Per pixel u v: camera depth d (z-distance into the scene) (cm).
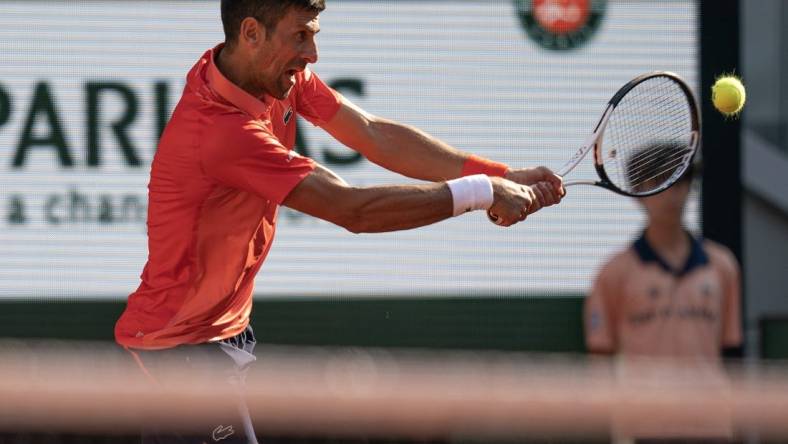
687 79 2719
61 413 1100
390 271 2652
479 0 2675
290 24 1341
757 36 3158
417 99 2667
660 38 2716
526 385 1159
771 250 3117
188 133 1354
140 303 1445
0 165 2597
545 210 2678
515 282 2672
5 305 2595
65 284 2608
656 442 1733
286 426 1310
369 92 2659
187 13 2638
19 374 1152
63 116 2609
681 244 2281
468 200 1355
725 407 1162
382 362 2508
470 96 2678
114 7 2620
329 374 1310
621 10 2706
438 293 2658
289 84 1391
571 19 2694
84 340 2609
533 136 2689
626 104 1689
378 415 1098
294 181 1321
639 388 1226
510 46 2684
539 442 1820
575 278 2683
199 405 1179
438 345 2653
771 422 1156
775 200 3084
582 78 2700
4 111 2597
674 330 2253
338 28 2653
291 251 2634
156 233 1405
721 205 2703
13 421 1150
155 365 1436
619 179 1684
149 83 2628
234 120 1338
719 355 2295
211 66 1370
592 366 2255
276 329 2628
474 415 1103
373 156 1578
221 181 1358
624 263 2272
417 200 1337
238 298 1458
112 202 2620
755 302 3109
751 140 3095
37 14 2606
